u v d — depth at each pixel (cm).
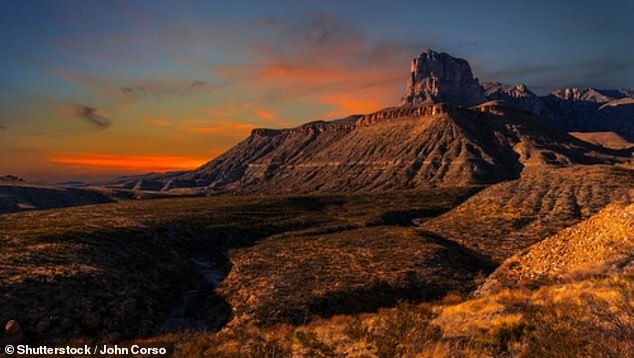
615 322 1109
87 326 3216
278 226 9038
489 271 5175
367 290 4200
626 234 2359
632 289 1381
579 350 1067
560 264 2589
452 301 2217
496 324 1400
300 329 1922
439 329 1514
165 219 8231
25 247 4884
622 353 1002
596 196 8900
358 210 11844
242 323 3581
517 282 2653
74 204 19662
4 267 3950
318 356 1509
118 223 7406
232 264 6178
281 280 4634
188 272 5634
